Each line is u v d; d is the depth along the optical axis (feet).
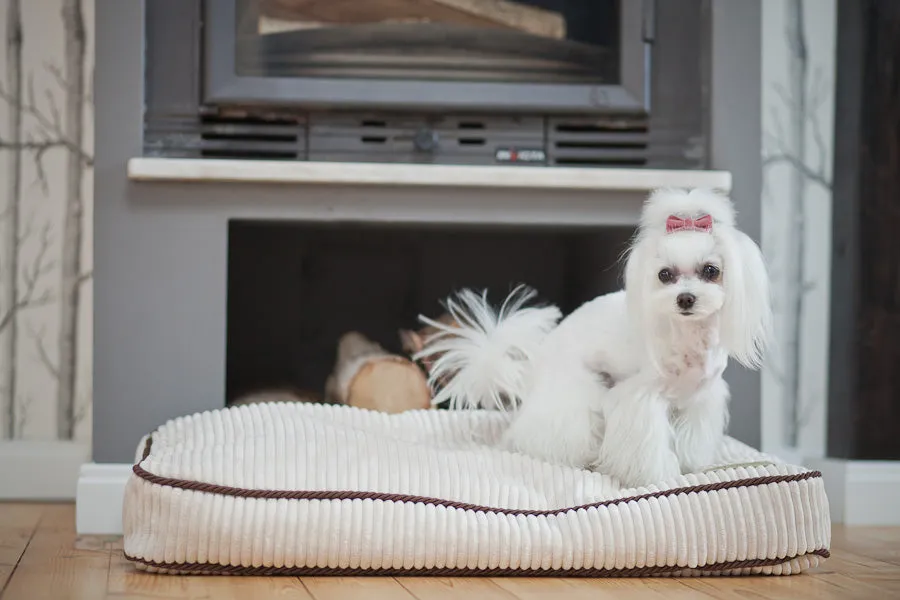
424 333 7.62
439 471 4.71
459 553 4.39
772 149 7.62
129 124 6.00
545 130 6.47
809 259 7.63
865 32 6.92
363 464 4.66
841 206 7.14
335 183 6.06
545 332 5.62
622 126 6.53
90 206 7.33
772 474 4.61
